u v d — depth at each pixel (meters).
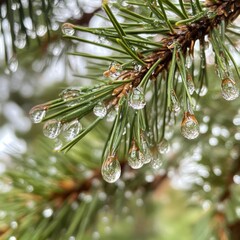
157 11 0.17
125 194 0.27
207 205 0.29
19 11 0.21
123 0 0.20
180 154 0.29
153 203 0.43
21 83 0.54
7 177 0.24
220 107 0.27
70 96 0.16
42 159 0.26
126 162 0.26
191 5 0.17
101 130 0.27
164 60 0.16
